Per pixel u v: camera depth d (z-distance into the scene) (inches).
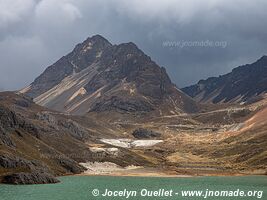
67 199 5285.4
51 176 7303.2
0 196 5324.8
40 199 5187.0
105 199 5433.1
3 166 7190.0
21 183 6707.7
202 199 5620.1
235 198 5718.5
